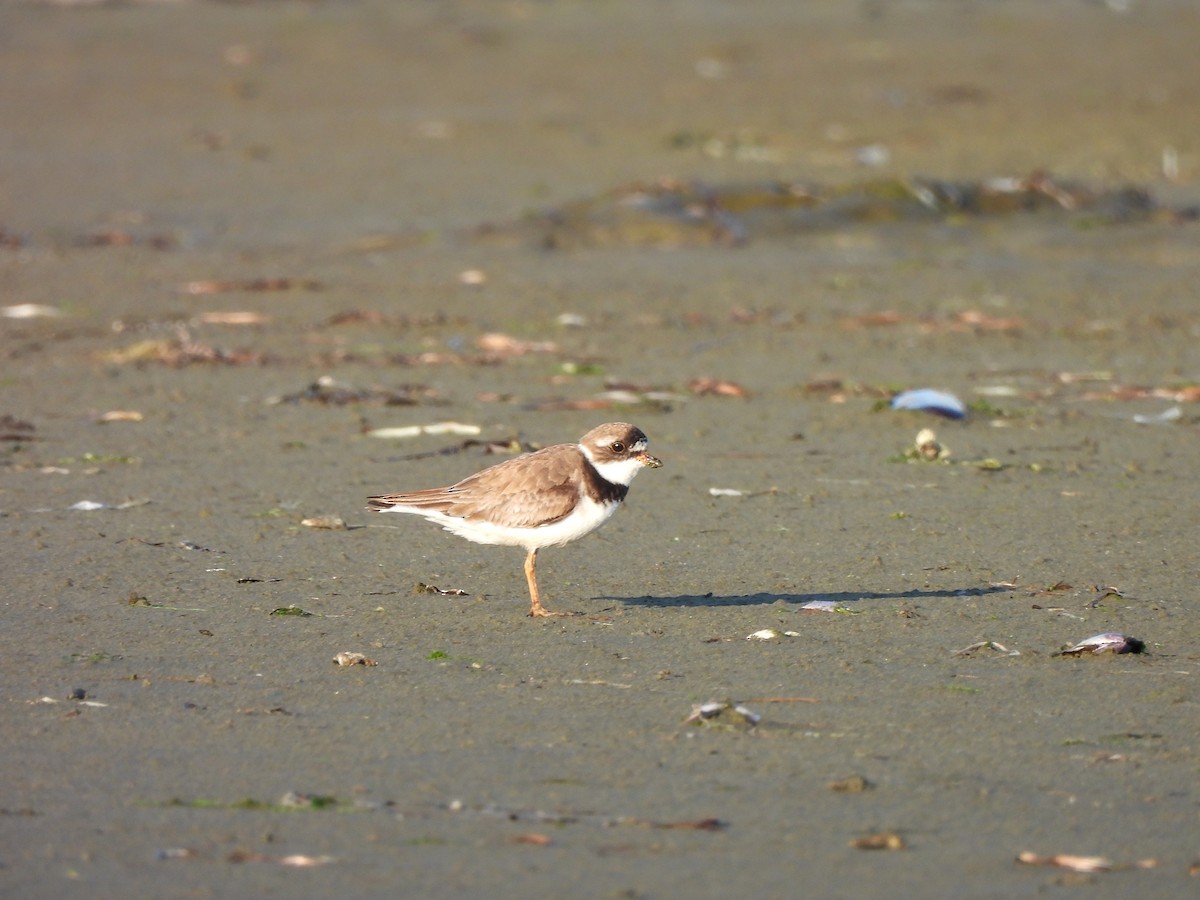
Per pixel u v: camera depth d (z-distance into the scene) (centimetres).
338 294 2373
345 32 4622
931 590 1120
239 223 2861
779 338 2127
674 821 718
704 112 3709
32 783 762
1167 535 1266
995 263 2592
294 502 1368
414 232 2762
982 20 4669
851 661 958
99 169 3272
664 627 1028
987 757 802
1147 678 927
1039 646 991
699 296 2369
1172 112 3606
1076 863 676
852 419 1702
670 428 1666
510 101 3862
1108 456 1541
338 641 996
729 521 1317
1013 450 1569
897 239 2739
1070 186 2939
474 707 873
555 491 1024
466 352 2044
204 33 4591
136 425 1666
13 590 1105
